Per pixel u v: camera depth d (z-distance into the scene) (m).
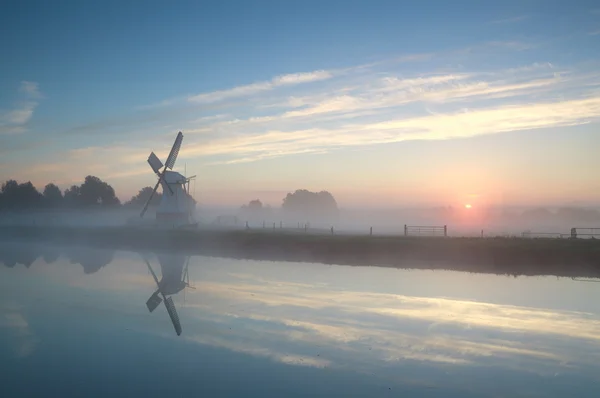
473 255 43.09
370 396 14.14
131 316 23.59
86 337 19.91
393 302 26.66
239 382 15.14
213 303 26.52
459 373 15.91
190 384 14.84
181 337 19.89
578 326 21.58
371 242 50.31
